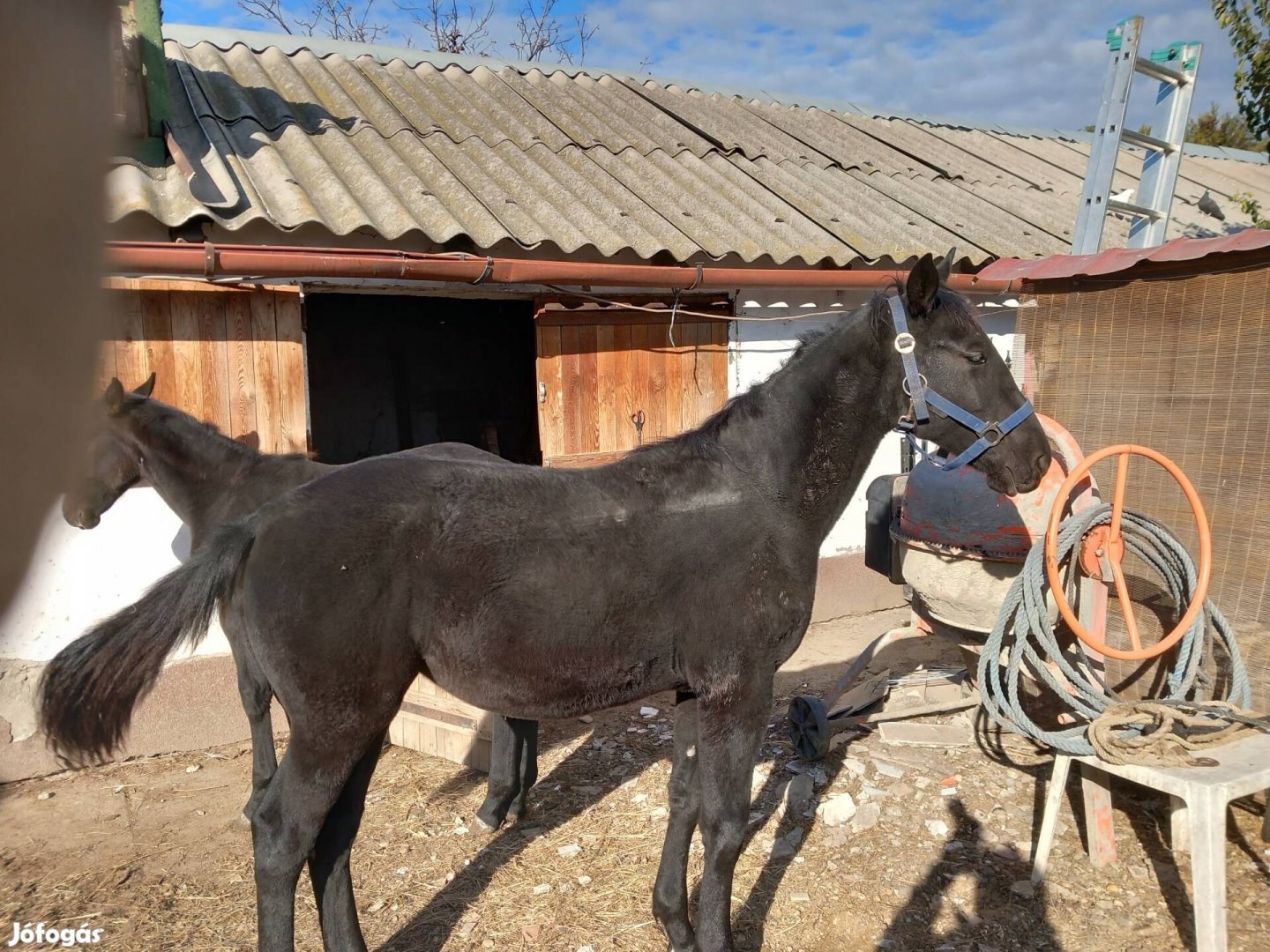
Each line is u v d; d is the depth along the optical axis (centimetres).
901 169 823
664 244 526
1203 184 1008
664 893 279
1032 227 758
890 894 312
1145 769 272
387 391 901
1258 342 340
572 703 257
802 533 271
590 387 547
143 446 370
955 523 357
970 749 413
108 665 224
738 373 597
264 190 466
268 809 240
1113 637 392
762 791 386
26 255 38
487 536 243
